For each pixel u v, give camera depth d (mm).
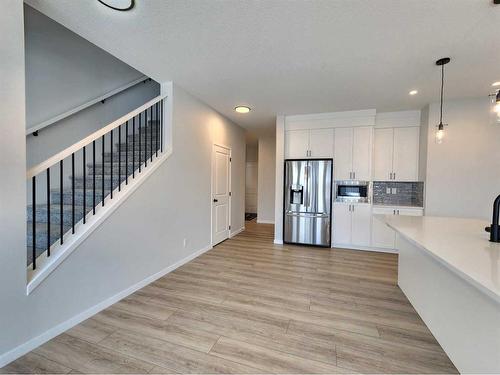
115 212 2359
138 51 2396
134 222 2596
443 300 1759
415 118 4203
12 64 1533
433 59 2471
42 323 1758
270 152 7320
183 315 2158
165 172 3064
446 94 3428
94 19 1914
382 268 3406
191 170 3646
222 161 4711
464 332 1507
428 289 2006
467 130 3625
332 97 3621
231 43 2242
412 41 2162
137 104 4109
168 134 3164
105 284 2268
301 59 2516
